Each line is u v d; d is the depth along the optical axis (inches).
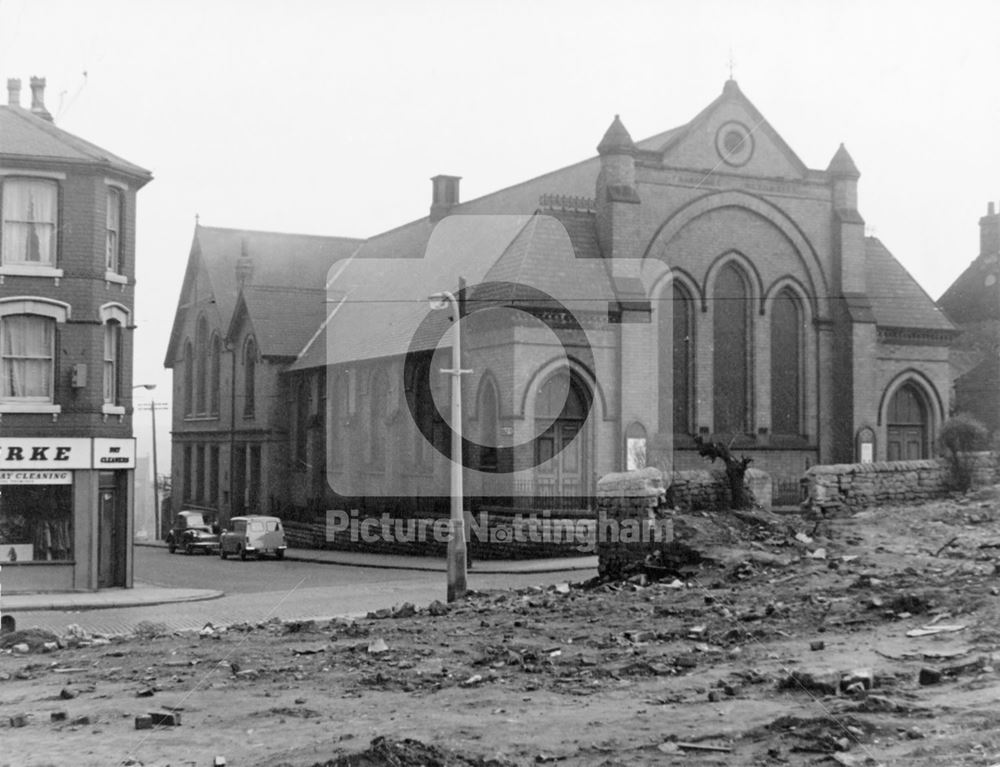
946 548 826.2
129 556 1290.6
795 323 1742.1
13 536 1220.5
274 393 2158.0
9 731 466.3
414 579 1344.7
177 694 536.7
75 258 1256.2
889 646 544.4
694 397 1632.6
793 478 1667.1
